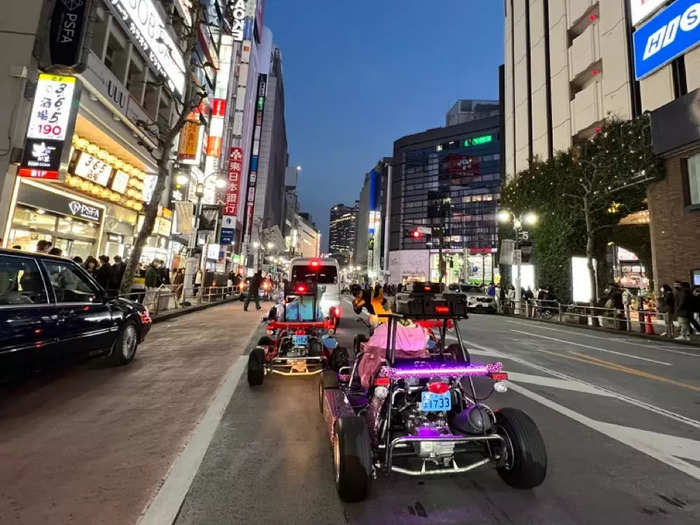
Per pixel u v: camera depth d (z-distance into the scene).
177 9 18.59
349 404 3.38
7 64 10.11
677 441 3.91
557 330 15.16
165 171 12.39
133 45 14.88
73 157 13.70
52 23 10.45
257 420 4.22
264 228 71.06
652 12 18.23
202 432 3.83
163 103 19.17
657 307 16.12
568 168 21.95
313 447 3.57
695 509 2.67
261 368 5.44
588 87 25.67
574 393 5.70
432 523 2.45
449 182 82.00
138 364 6.64
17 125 10.09
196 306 17.08
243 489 2.81
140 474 2.97
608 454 3.58
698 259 15.01
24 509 2.46
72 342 4.94
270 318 6.70
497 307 26.05
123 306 6.54
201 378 5.86
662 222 16.53
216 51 28.41
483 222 77.31
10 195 10.08
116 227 17.31
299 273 13.39
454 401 3.08
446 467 3.04
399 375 2.76
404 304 3.09
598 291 22.42
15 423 3.92
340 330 11.88
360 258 136.38
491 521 2.48
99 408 4.43
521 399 5.33
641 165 17.22
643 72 18.72
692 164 15.54
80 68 10.52
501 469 2.93
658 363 8.41
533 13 32.44
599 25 24.70
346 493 2.60
